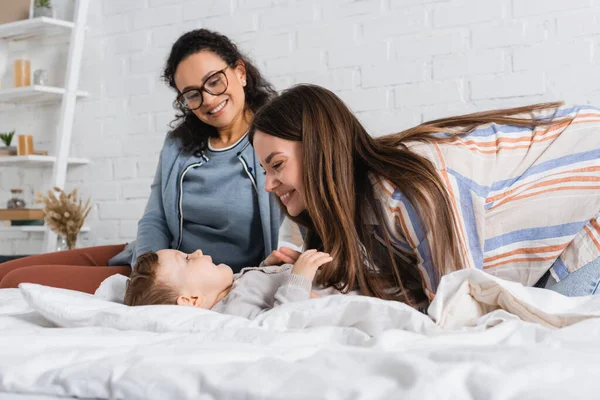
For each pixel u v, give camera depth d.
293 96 1.42
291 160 1.39
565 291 1.41
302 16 3.00
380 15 2.83
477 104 2.65
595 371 0.77
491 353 0.83
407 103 2.79
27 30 3.69
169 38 3.38
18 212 3.57
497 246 1.40
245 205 2.04
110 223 3.56
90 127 3.63
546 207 1.40
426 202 1.26
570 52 2.47
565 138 1.47
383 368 0.79
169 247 2.20
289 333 1.07
